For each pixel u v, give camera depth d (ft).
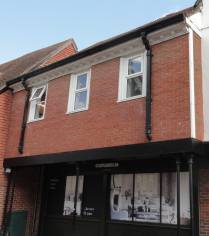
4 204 42.70
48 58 52.54
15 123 44.91
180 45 29.43
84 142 34.94
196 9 30.76
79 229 38.04
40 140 40.22
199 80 29.45
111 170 36.19
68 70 39.63
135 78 32.99
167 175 32.07
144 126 29.96
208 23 30.86
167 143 27.68
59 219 41.22
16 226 42.98
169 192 31.50
